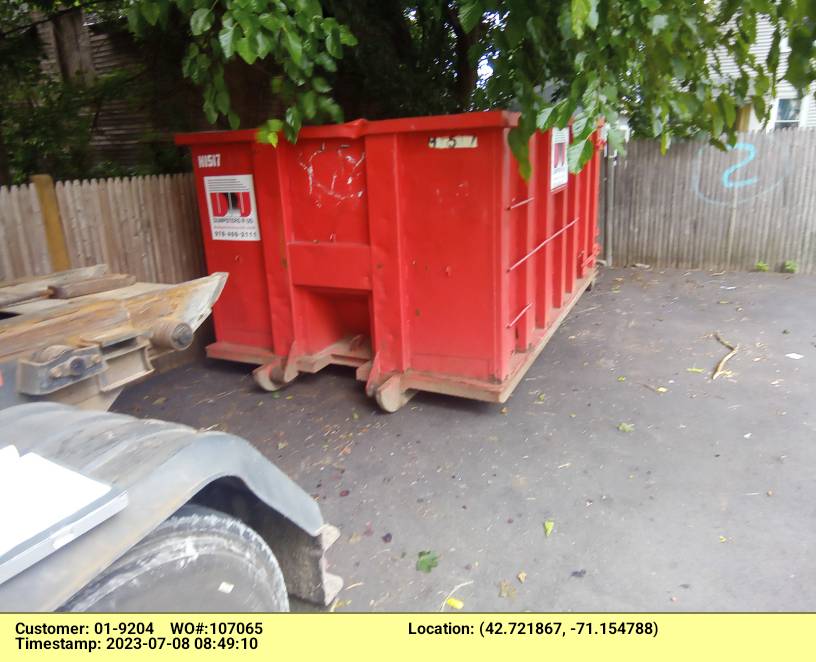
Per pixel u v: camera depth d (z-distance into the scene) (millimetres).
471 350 4477
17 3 7758
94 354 2156
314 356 5145
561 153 5516
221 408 5027
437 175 4250
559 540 3213
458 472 3924
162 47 7488
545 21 3139
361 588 2912
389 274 4551
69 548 1281
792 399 4711
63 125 8375
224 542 1686
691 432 4297
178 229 6070
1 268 4668
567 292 6699
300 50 3498
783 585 2814
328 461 4125
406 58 6953
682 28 3082
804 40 2789
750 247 8828
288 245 4914
